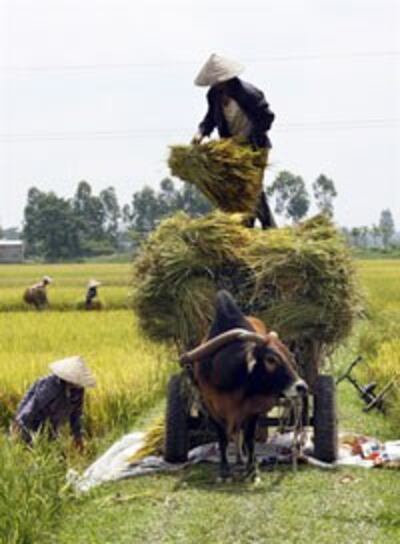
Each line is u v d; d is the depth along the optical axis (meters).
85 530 7.16
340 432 10.72
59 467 7.82
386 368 14.56
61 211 112.88
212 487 8.26
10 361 14.98
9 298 36.34
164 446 9.13
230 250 8.97
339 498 7.80
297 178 87.31
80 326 22.81
